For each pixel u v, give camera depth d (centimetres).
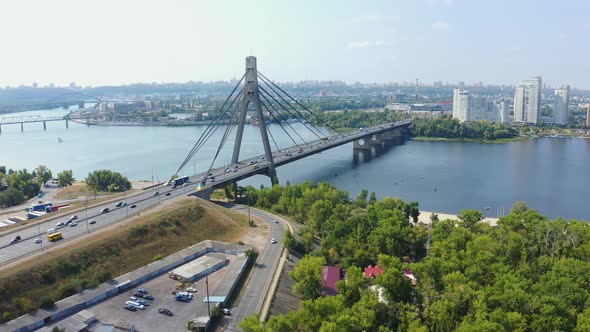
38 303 15938
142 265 19288
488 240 19662
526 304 14800
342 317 13412
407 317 14688
